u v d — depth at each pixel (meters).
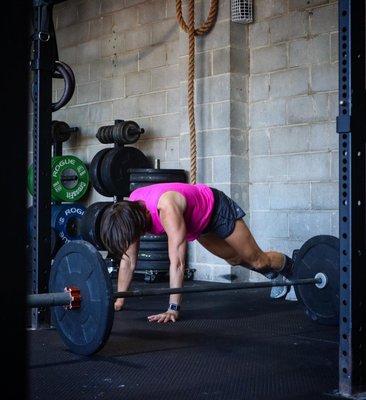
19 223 0.53
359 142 1.92
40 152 3.04
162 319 3.14
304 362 2.39
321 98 4.69
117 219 2.58
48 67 3.08
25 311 0.53
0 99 0.52
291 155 4.87
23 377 0.52
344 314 1.93
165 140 5.70
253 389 2.00
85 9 6.47
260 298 4.27
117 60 6.15
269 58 5.02
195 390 1.99
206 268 5.20
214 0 5.08
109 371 2.25
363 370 1.95
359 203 1.92
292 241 4.85
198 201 2.98
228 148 5.04
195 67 5.28
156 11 5.77
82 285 2.37
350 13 1.89
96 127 6.38
